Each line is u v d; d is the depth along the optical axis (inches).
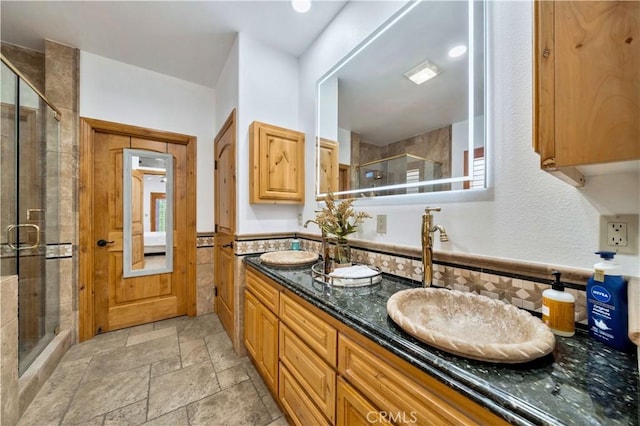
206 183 107.7
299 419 44.4
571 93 21.4
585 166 22.6
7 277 48.2
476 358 22.4
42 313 72.4
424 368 23.2
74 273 81.5
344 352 34.5
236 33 77.1
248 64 77.7
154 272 98.6
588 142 20.5
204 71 97.6
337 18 69.3
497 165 37.0
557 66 22.1
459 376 20.9
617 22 19.2
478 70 39.4
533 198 33.4
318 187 76.2
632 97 18.7
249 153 76.3
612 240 27.2
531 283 33.3
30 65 83.3
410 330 26.0
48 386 60.3
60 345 72.0
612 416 16.9
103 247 89.4
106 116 87.5
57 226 77.9
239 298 75.5
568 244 30.4
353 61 63.8
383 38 55.7
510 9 35.8
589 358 23.5
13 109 63.6
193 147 104.4
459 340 23.2
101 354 74.9
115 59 89.2
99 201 89.0
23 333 65.6
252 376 65.4
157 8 67.0
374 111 58.1
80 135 82.7
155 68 95.1
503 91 36.4
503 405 18.4
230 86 85.4
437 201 45.0
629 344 24.2
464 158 41.1
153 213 99.2
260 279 62.9
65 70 80.6
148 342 82.1
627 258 26.3
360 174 61.9
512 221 35.3
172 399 56.9
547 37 22.8
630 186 26.1
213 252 108.8
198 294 105.0
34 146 70.3
